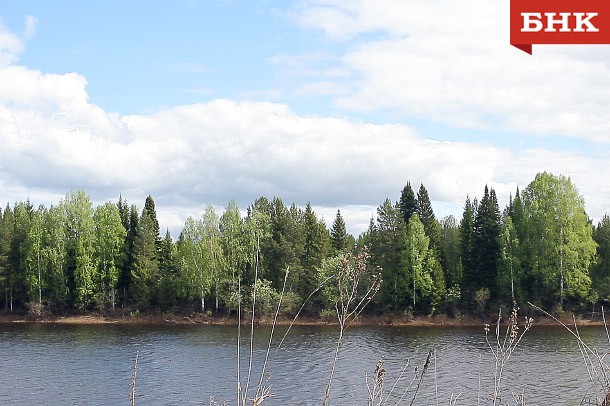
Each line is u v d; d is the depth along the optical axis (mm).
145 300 71062
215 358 41438
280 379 33688
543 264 64500
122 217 83500
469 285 68250
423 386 30109
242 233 68312
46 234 74750
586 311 62062
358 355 41844
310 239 74438
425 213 77250
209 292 68875
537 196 66688
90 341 51062
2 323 66875
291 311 66688
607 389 6238
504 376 32500
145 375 35875
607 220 71125
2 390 32156
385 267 69062
